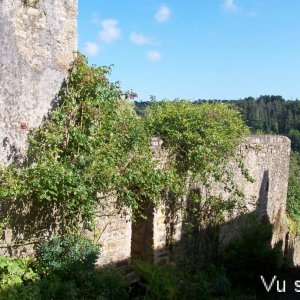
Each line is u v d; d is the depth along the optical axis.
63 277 7.59
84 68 8.10
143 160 8.79
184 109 10.54
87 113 8.10
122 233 9.11
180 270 10.12
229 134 11.28
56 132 7.82
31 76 7.63
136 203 8.68
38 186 7.36
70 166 7.80
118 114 8.59
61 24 7.98
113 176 8.15
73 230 8.04
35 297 6.71
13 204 7.52
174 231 10.44
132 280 9.22
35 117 7.74
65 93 8.07
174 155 10.06
